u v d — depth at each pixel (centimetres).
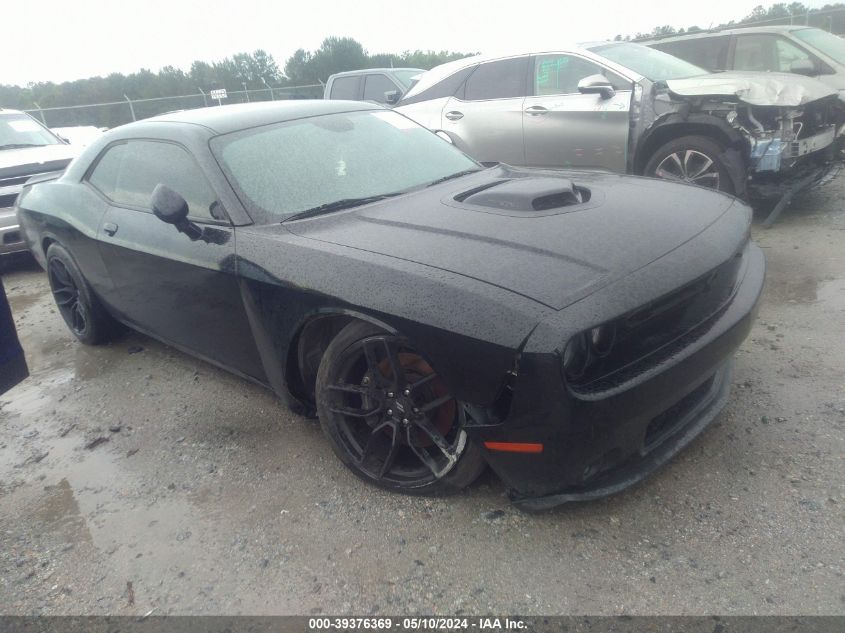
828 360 317
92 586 230
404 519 244
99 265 373
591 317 192
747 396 295
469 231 242
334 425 260
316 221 274
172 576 230
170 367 407
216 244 282
